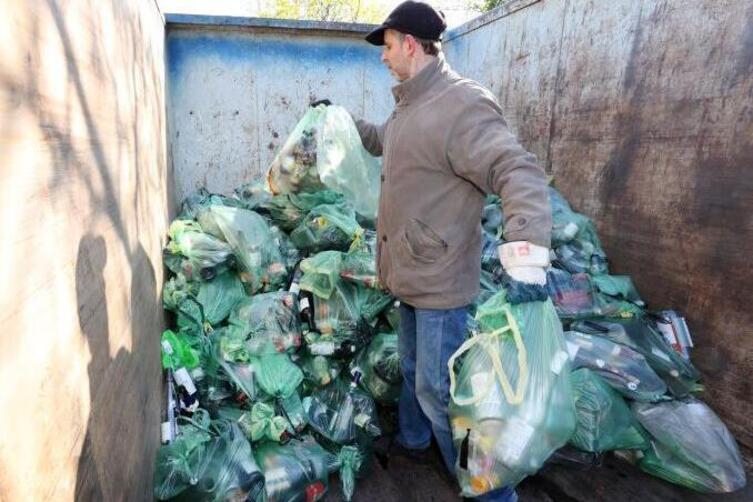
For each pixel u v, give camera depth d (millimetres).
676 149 2145
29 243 660
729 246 1932
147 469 1349
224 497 1404
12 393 587
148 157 1940
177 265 2197
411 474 1867
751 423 1891
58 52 830
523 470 1295
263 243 2432
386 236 1613
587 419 1825
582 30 2641
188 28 3482
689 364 2066
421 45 1454
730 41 1877
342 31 3736
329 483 1783
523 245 1236
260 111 3766
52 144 776
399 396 2043
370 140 2016
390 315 2250
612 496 1771
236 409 1852
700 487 1751
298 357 2084
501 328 1388
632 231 2420
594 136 2631
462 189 1459
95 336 957
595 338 2088
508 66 3318
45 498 676
